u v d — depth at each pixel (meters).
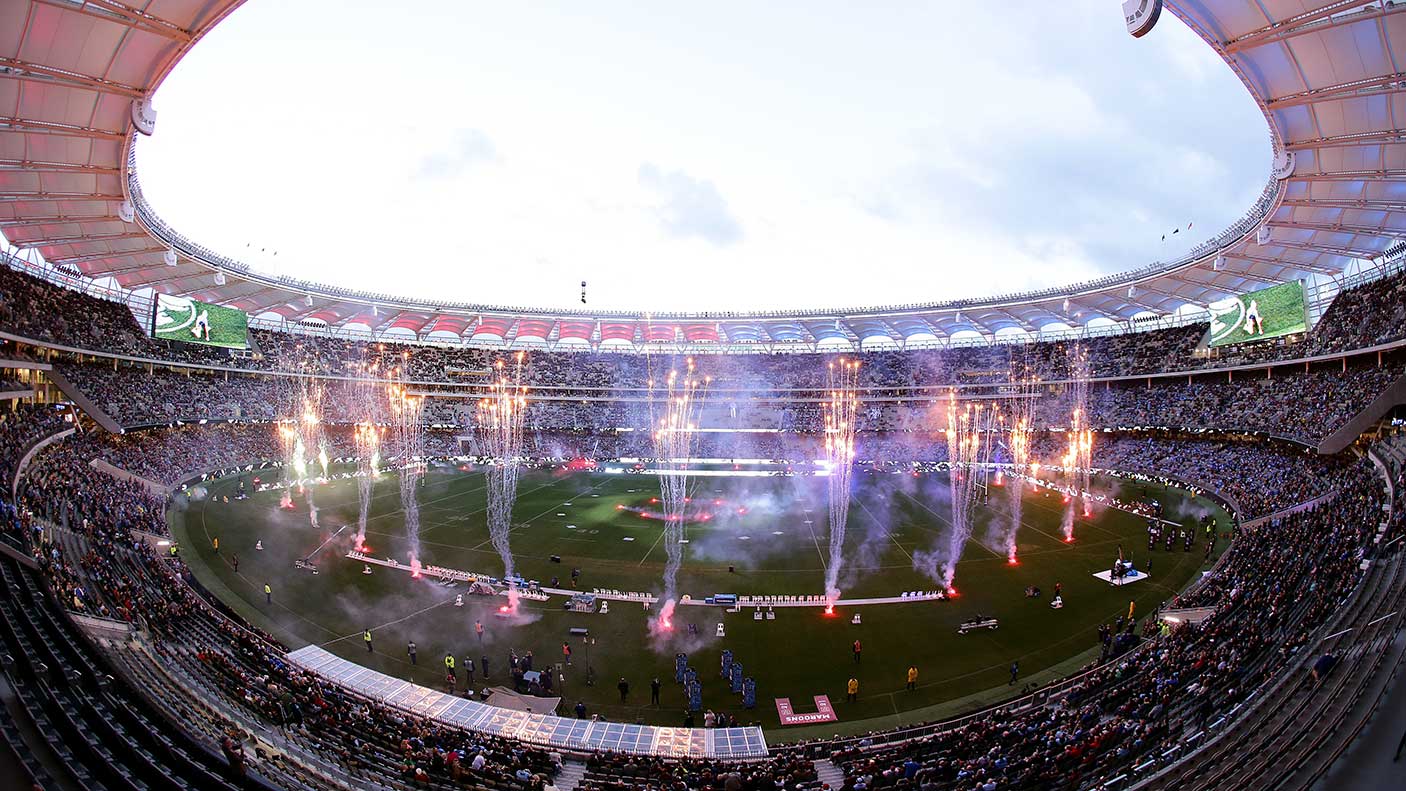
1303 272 71.44
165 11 30.52
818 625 36.09
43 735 13.75
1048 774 19.05
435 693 27.88
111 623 24.92
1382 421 55.22
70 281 70.31
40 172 41.06
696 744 24.23
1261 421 68.62
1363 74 32.75
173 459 68.31
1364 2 29.14
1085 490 72.50
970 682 30.09
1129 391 90.81
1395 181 42.34
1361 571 27.83
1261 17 32.31
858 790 19.30
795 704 28.31
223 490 66.06
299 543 49.25
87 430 62.59
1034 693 27.73
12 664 15.76
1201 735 18.64
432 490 72.88
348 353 108.25
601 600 39.56
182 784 13.84
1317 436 59.09
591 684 29.66
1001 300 87.50
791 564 46.62
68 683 16.45
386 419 105.69
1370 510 37.78
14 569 23.64
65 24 29.25
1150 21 31.78
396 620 36.06
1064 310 90.12
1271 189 49.44
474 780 19.84
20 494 35.91
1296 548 36.31
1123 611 37.59
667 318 101.12
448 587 41.09
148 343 77.56
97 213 49.88
